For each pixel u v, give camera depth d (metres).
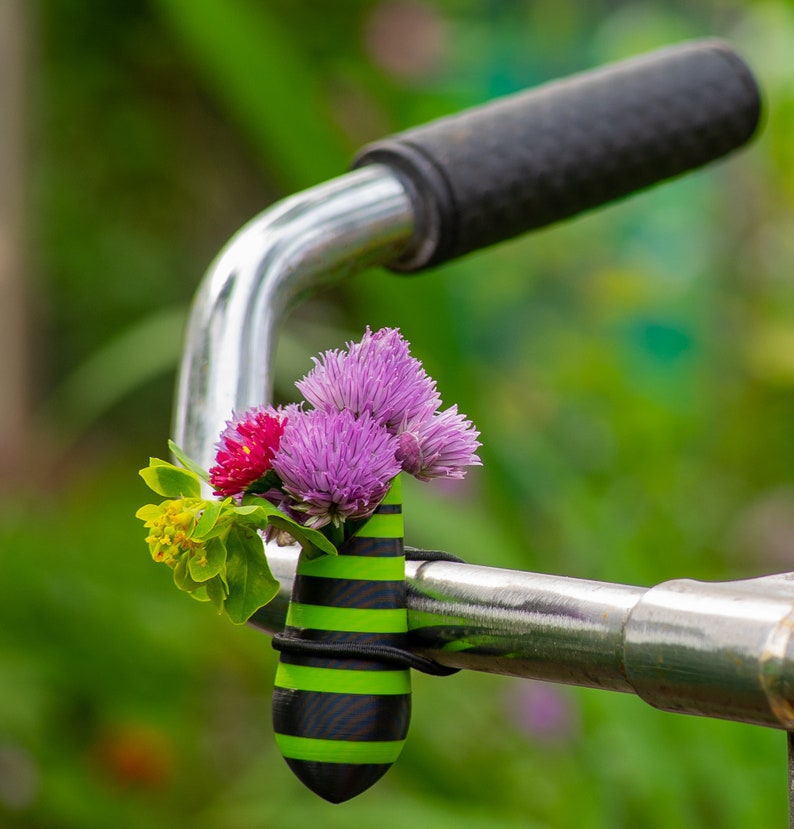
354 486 0.80
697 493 2.85
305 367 2.24
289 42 1.60
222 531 0.80
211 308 0.92
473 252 1.01
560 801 1.89
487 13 4.20
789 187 3.16
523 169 1.01
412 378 0.82
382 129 2.91
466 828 1.77
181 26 1.51
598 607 0.78
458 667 0.82
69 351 5.25
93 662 2.51
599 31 4.15
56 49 5.21
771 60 3.18
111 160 5.31
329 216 0.95
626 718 1.65
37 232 4.96
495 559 1.71
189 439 0.90
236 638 2.62
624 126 1.04
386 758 0.82
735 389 3.10
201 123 5.46
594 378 3.03
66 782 2.31
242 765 2.48
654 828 1.64
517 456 1.82
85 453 4.84
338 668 0.81
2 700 2.34
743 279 3.22
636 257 3.57
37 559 2.69
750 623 0.75
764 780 1.68
